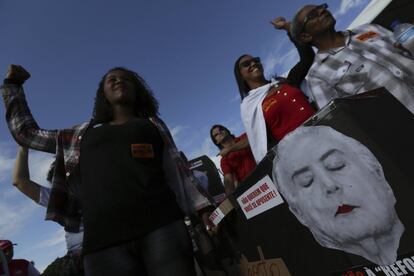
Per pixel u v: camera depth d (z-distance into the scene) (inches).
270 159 46.0
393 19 98.7
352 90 72.1
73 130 71.8
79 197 68.8
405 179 28.6
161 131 74.4
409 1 94.3
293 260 46.8
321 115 36.4
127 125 63.5
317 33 84.1
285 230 46.9
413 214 28.3
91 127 68.8
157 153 64.1
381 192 30.9
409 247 29.1
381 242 31.9
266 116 86.8
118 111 72.4
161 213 54.2
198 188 69.6
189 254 54.2
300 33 87.2
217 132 172.2
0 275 111.0
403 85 65.4
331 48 83.8
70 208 68.6
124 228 51.4
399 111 33.9
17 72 74.9
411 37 68.8
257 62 109.7
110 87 72.0
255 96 91.7
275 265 52.0
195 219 77.6
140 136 61.4
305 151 39.2
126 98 72.4
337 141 34.8
